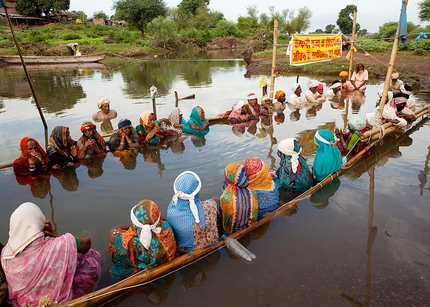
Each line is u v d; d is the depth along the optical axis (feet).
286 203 16.19
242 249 12.43
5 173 20.70
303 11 186.91
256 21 206.08
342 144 22.49
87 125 22.94
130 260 11.56
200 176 19.16
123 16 169.48
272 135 26.50
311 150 22.76
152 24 151.43
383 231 13.67
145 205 11.25
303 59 34.14
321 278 11.19
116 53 120.98
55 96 42.55
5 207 16.52
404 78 48.26
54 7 193.06
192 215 12.18
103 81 55.42
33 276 10.02
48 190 18.31
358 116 21.44
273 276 11.39
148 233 11.00
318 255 12.37
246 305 10.21
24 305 10.19
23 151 20.03
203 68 74.95
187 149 24.14
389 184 17.83
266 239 13.50
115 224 14.70
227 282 11.23
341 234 13.61
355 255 12.29
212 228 12.57
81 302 9.86
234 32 184.85
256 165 15.40
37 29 162.20
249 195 13.82
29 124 29.94
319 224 14.39
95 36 157.79
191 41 164.55
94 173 20.42
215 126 29.94
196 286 11.14
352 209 15.48
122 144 24.16
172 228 12.52
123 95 42.65
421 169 19.61
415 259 11.95
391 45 78.64
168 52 143.43
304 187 17.80
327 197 16.72
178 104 37.09
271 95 35.24
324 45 36.01
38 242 10.19
